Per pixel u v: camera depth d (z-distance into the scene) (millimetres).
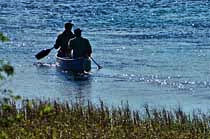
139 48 72250
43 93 48812
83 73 57531
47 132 29719
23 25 95250
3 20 101250
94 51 70125
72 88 51281
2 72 18234
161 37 81688
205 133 31547
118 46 73812
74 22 101625
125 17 107375
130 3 133500
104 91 50125
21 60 64562
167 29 90125
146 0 138125
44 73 57469
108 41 78000
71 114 34094
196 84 52875
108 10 119625
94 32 87875
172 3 132250
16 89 50031
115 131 31062
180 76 56250
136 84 52938
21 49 71500
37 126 30547
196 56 66500
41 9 121750
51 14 112688
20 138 27906
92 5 128875
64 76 56562
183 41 77500
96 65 61312
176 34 84125
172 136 30812
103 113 34500
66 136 29609
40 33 86125
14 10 119500
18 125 28547
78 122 32531
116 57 66062
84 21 102625
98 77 56125
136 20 102938
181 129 32031
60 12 116125
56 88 51062
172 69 59438
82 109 35312
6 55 67500
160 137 30766
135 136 30578
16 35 82938
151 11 118438
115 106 42844
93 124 32188
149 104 44812
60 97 46906
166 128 32062
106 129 31328
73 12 116250
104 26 95125
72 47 58562
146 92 49750
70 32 61406
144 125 32500
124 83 53312
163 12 116375
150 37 81750
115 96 48000
